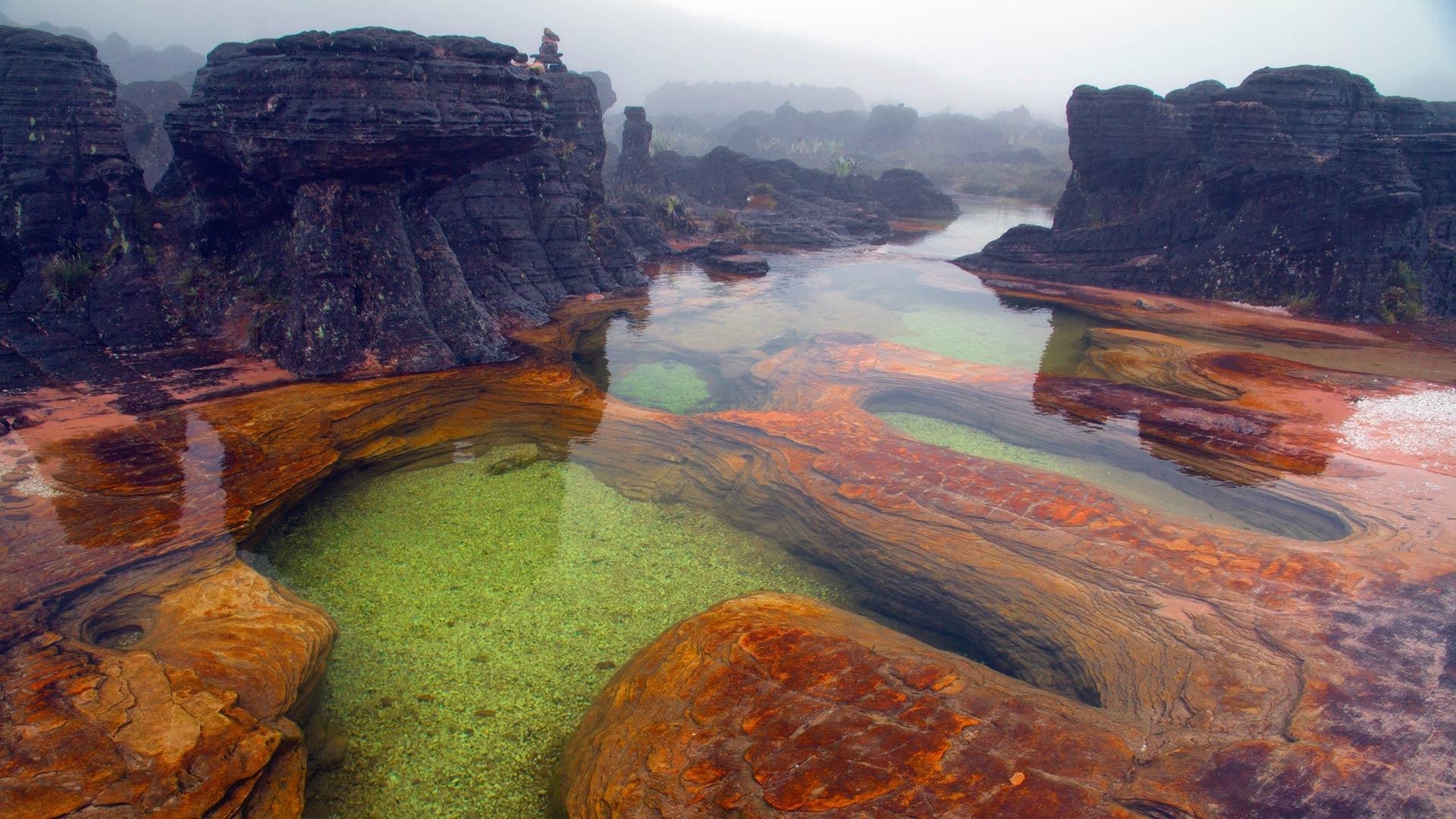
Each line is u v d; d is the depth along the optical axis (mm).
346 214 12102
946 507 8977
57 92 13742
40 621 5898
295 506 9203
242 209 13953
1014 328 20250
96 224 13844
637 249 30438
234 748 4805
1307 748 5113
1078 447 12078
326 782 5645
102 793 4316
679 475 10781
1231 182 22750
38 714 4848
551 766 5918
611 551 9055
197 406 10281
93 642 5945
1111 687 6457
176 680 5344
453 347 13312
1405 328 19094
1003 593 7750
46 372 11070
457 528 9320
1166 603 7125
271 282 13375
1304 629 6516
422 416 11562
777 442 10930
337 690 6582
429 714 6387
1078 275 26516
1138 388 13930
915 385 14203
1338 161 20250
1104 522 8461
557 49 24219
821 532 9109
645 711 5602
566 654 7238
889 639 6477
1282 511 9648
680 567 8812
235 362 12109
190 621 6250
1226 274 23141
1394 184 19172
